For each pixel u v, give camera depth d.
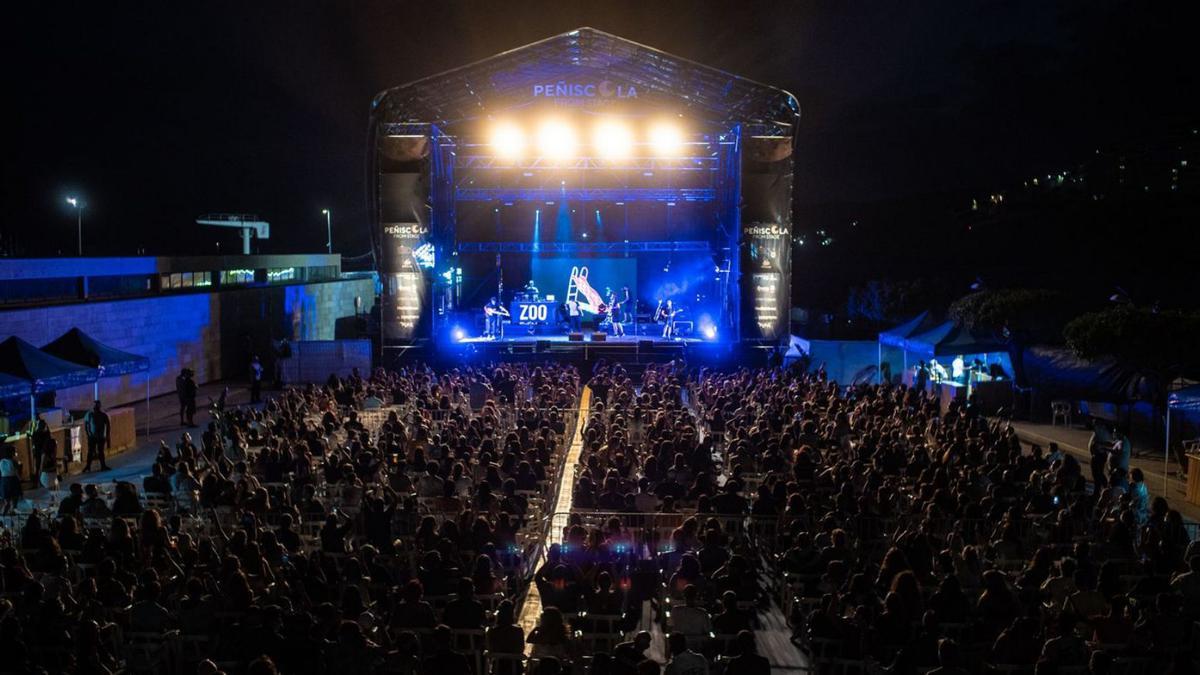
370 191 39.81
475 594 11.20
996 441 20.66
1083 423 31.22
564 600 10.81
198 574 11.19
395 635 9.92
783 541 13.77
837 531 12.50
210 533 15.61
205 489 15.98
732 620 10.03
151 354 36.97
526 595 14.31
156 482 16.69
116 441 26.83
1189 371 32.25
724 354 40.88
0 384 21.16
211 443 20.97
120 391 34.47
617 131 41.06
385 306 40.12
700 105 40.41
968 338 33.16
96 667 8.86
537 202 47.88
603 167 44.03
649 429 21.41
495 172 45.53
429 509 15.23
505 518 13.38
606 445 18.59
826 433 21.05
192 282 44.53
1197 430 26.06
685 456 18.55
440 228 41.75
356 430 21.64
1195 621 10.74
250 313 46.31
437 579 11.28
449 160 42.09
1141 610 11.25
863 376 40.94
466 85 39.16
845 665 9.64
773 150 40.28
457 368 35.66
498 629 9.45
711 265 46.47
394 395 28.55
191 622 10.13
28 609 10.47
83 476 23.78
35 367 22.41
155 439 28.67
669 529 14.27
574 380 31.14
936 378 36.94
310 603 10.79
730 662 8.52
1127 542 13.19
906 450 19.48
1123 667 9.70
